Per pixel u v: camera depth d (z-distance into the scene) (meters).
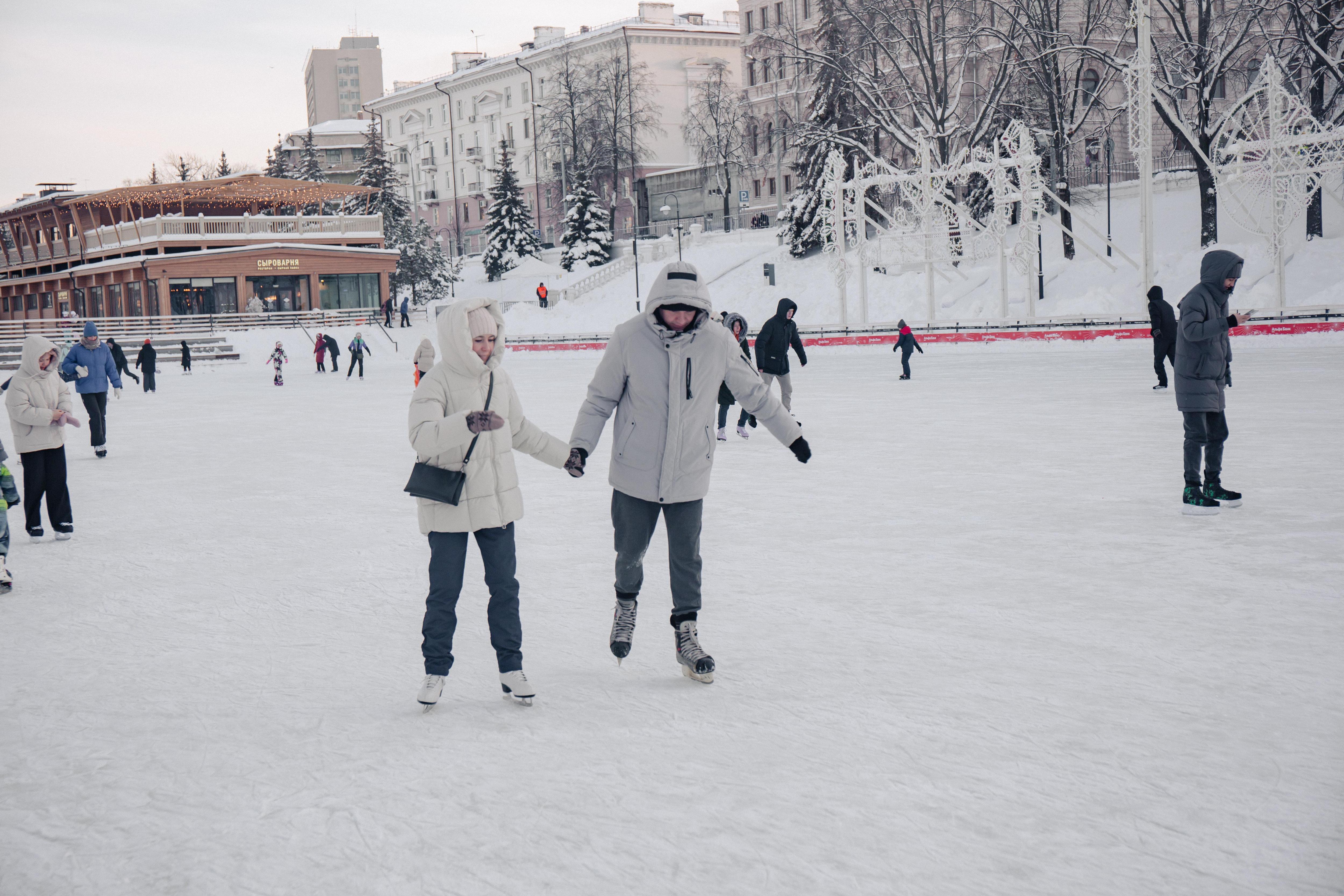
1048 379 21.98
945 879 2.95
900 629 5.41
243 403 26.22
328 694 4.71
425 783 3.70
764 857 3.10
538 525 8.67
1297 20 38.91
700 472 4.71
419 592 6.55
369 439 16.19
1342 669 4.56
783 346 14.28
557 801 3.52
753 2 77.69
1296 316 30.11
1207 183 39.41
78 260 69.38
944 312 42.44
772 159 76.94
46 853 3.28
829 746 3.92
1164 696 4.32
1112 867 2.99
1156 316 17.92
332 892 2.98
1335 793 3.40
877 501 9.14
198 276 59.66
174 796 3.67
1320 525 7.44
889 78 50.06
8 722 4.47
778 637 5.36
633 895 2.91
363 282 64.62
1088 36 43.50
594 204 72.75
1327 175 38.47
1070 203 48.22
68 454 15.45
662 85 88.50
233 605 6.37
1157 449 11.45
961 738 3.95
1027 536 7.53
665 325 4.63
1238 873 2.94
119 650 5.51
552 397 22.77
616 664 5.03
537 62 93.12
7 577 6.94
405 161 111.81
